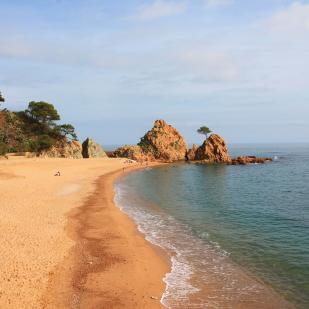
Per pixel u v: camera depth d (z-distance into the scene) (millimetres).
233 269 22469
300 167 117312
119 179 79500
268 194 57438
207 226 33781
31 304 16547
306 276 21203
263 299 18312
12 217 31547
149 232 31391
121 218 36562
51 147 118375
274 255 25062
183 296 18641
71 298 17891
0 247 23141
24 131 118562
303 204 47125
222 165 127875
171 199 51188
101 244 27109
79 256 24016
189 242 28344
